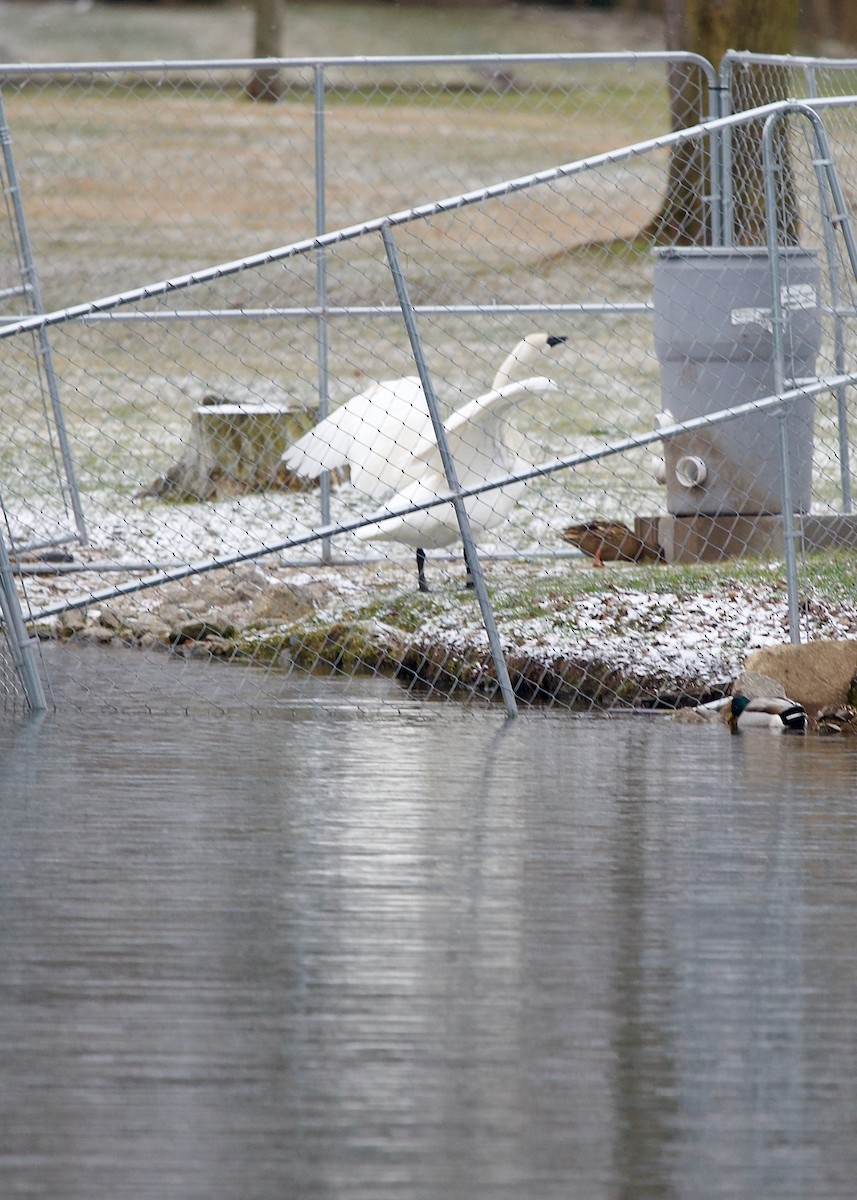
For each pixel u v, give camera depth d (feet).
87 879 73.56
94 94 431.84
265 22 496.23
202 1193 47.16
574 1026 58.39
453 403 246.47
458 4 641.40
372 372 266.57
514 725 109.40
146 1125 50.90
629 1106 52.60
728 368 141.90
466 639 124.06
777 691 110.42
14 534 163.43
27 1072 54.19
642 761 98.58
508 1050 56.34
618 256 295.28
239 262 109.91
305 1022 58.34
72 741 102.37
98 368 260.83
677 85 247.70
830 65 144.56
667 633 121.60
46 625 141.69
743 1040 57.47
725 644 119.03
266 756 98.78
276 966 63.36
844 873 75.66
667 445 144.77
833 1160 49.55
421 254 321.11
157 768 95.20
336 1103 52.44
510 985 61.93
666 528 145.59
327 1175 48.21
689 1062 55.72
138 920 68.23
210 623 138.31
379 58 146.82
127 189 369.50
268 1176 48.08
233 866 75.77
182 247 337.11
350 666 129.80
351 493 186.19
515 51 619.26
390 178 396.98
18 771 93.91
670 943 66.54
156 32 597.93
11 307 197.88
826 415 179.32
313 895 71.77
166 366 264.93
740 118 114.01
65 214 349.20
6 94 423.23
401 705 115.85
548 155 424.05
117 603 144.87
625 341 270.67
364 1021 58.49
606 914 69.87
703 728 109.09
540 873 75.31
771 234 115.44
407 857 77.46
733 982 62.54
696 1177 48.52
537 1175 48.44
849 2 520.42
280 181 385.70
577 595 130.00
